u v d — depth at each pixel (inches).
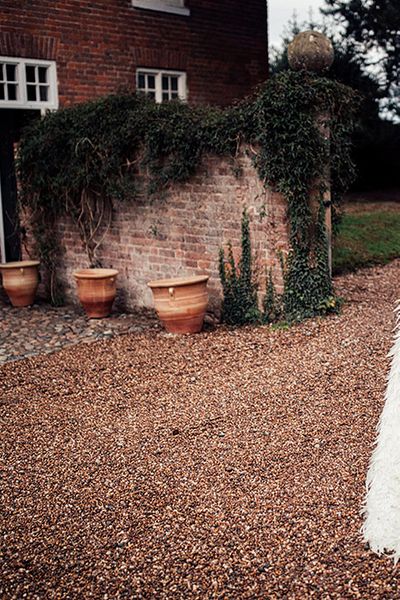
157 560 138.3
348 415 203.8
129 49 467.5
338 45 745.6
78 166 378.0
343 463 173.0
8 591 131.8
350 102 304.8
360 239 511.5
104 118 358.6
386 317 309.4
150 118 339.3
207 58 515.8
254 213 313.9
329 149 302.5
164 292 313.3
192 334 316.8
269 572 131.1
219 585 128.6
